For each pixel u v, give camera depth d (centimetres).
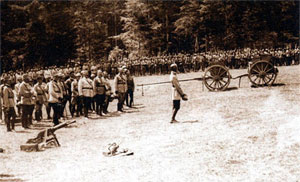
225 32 5038
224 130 1069
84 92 1570
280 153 793
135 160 845
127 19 5097
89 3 6222
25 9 5156
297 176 661
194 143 955
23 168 830
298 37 4941
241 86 1962
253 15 5053
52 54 5303
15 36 4912
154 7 5075
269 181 650
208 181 669
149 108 1720
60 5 5494
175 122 1274
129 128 1262
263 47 4831
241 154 816
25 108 1409
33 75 2753
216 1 4834
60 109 1445
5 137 1237
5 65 4891
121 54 5191
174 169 753
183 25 4928
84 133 1246
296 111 1197
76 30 5725
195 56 3272
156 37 5119
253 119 1163
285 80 2042
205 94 1838
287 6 5009
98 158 894
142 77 3184
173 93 1264
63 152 984
